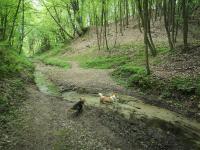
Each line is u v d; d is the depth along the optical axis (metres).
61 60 39.31
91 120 12.93
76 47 45.59
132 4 43.75
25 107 14.05
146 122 12.35
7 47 26.97
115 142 10.60
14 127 11.29
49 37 60.53
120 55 30.06
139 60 25.41
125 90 18.31
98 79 22.34
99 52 35.00
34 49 76.12
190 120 12.43
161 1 35.81
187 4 23.09
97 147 10.12
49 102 15.86
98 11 35.59
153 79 17.39
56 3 52.69
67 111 14.20
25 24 34.97
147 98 16.14
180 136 10.83
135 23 41.97
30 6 34.38
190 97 14.32
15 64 21.73
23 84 19.08
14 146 9.73
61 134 11.16
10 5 26.78
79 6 52.66
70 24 56.97
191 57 20.11
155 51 24.77
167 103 14.84
